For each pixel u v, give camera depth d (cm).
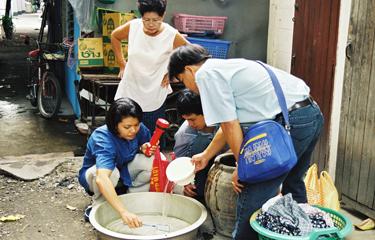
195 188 350
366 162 352
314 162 421
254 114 253
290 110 260
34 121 660
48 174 436
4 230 335
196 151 339
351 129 366
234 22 607
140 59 394
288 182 306
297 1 446
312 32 420
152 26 379
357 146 361
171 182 326
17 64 1141
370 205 352
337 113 387
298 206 258
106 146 319
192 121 320
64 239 325
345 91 369
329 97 394
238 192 275
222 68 246
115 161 332
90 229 339
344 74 369
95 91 520
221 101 241
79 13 526
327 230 241
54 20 812
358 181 362
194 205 312
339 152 382
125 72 406
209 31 580
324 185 348
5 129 620
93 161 341
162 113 427
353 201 370
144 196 325
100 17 533
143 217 323
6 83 927
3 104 758
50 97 673
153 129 424
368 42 341
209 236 321
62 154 508
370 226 346
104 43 521
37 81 719
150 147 339
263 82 252
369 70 342
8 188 408
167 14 587
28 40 1504
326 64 397
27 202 381
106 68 526
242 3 604
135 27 396
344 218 269
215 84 241
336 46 383
